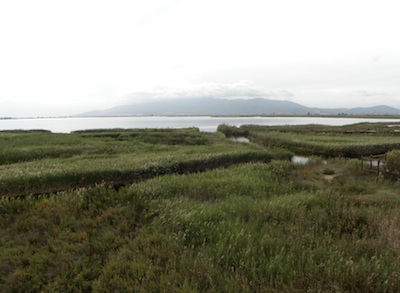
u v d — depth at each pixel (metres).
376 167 16.05
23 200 8.33
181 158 17.39
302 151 28.22
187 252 4.92
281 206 7.88
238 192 10.55
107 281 4.27
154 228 6.14
